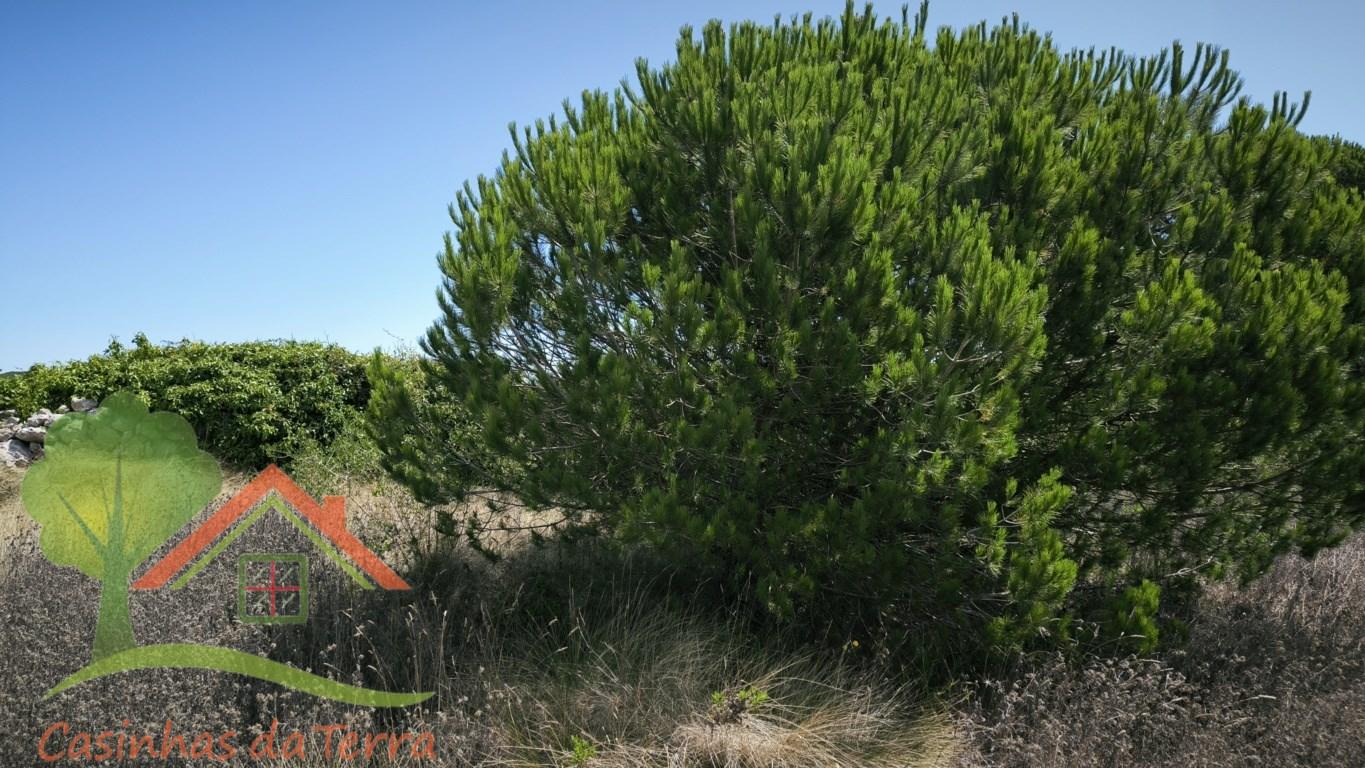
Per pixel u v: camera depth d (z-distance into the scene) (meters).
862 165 4.48
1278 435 4.82
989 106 5.66
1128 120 5.48
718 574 5.73
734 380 4.78
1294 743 4.26
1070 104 5.77
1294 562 6.77
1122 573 5.28
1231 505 5.33
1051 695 4.58
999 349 4.33
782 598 4.61
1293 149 5.38
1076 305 4.87
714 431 4.53
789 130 4.79
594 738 4.29
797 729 4.37
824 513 4.56
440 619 5.18
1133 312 4.68
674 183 5.14
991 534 4.43
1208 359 4.86
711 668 4.80
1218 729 4.43
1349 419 5.05
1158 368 4.77
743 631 5.30
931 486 4.48
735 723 4.39
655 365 4.86
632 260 5.08
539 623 5.36
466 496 5.66
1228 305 5.03
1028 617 4.41
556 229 5.18
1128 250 5.05
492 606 5.43
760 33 5.57
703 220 5.05
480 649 4.98
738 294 4.61
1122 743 4.19
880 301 4.53
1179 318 4.64
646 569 5.96
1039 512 4.36
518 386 5.19
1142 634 4.58
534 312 5.13
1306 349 4.86
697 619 5.33
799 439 4.92
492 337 5.12
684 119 5.06
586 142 5.32
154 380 11.30
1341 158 6.05
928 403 4.39
